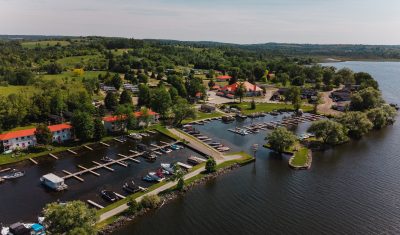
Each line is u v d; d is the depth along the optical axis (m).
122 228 82.94
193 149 141.62
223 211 92.69
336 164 128.25
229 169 121.31
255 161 130.62
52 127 143.00
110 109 199.38
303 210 94.00
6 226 82.12
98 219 77.94
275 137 137.38
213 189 105.75
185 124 182.00
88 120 144.62
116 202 93.62
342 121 164.00
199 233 82.31
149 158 128.50
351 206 96.50
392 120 192.62
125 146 144.12
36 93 188.50
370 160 132.50
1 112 156.25
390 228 86.06
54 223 70.12
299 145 147.50
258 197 101.12
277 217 90.31
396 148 147.12
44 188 104.00
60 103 181.12
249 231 83.81
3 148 129.00
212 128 179.38
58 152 134.12
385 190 106.44
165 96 187.00
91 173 115.50
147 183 108.56
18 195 99.06
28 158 126.12
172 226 84.75
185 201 97.44
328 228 85.75
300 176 116.94
